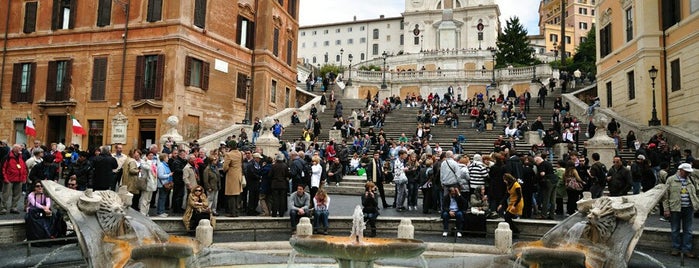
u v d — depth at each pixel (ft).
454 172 44.14
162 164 46.62
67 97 102.27
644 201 29.45
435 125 106.83
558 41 380.37
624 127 89.15
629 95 98.32
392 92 201.87
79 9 104.58
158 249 27.78
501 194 44.96
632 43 95.71
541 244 31.78
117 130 97.81
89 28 102.94
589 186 49.70
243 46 115.34
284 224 46.19
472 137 93.86
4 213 45.19
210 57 104.27
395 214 50.55
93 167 44.55
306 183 51.37
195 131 99.96
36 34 106.83
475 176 46.09
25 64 107.65
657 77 90.12
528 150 80.02
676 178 35.96
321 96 142.61
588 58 235.61
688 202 35.27
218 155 55.83
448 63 271.28
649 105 89.92
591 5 387.34
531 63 254.88
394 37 354.54
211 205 47.39
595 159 48.83
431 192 52.13
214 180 47.47
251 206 49.65
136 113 97.55
